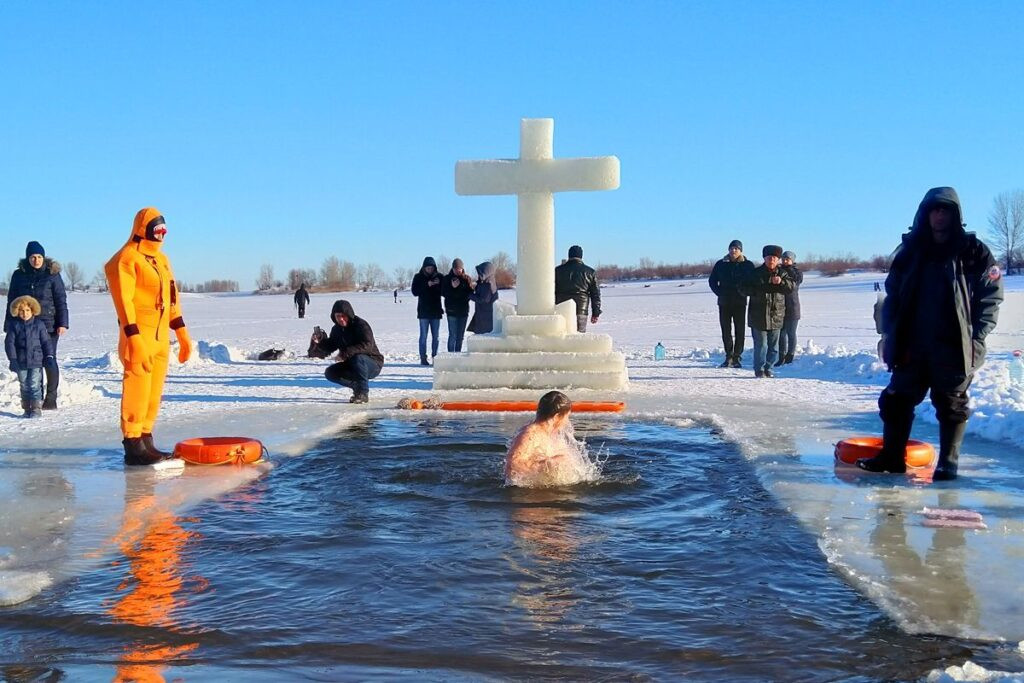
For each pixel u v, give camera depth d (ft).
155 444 26.40
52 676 10.34
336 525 16.75
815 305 152.15
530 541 15.60
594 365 38.29
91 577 13.85
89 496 19.35
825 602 12.61
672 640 11.27
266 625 11.83
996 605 12.39
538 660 10.71
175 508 18.24
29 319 33.35
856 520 16.92
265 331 111.04
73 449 25.59
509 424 29.99
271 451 24.63
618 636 11.40
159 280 23.22
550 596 12.87
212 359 64.95
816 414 31.68
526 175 39.24
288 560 14.60
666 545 15.38
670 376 48.21
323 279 512.22
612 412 31.91
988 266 20.29
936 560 14.39
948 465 20.53
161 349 23.35
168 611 12.37
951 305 20.08
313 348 38.37
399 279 528.22
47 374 35.22
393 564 14.34
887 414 21.21
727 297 53.62
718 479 20.80
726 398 36.81
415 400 34.17
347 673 10.38
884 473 21.24
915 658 10.71
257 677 10.27
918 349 20.54
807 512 17.53
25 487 20.31
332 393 41.39
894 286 21.04
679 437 26.78
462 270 56.24
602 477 20.85
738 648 11.02
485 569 14.07
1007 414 27.45
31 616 12.18
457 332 56.90
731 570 14.01
